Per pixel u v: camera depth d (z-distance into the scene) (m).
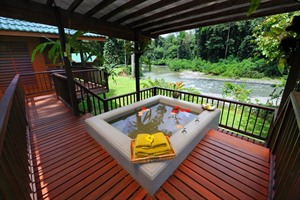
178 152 1.86
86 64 8.34
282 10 2.09
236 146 2.35
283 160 1.40
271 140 2.22
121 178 1.79
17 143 1.60
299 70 1.90
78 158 2.12
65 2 2.49
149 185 1.55
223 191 1.60
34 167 1.95
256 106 2.65
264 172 1.84
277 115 2.20
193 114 3.29
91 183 1.72
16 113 2.07
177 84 5.55
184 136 2.17
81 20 2.89
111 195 1.58
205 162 2.02
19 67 5.17
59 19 2.67
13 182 1.08
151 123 3.10
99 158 2.13
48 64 5.88
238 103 2.90
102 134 2.29
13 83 2.47
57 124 3.15
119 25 3.46
